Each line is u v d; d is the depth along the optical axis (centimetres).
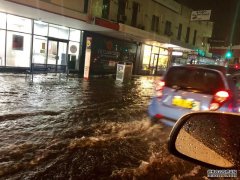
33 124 592
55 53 1825
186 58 3189
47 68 1775
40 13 1395
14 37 1554
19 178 352
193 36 3419
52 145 475
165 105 584
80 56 1970
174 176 397
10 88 1018
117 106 880
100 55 2103
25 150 442
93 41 2020
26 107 741
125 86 1495
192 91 556
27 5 1200
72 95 1009
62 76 1653
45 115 677
